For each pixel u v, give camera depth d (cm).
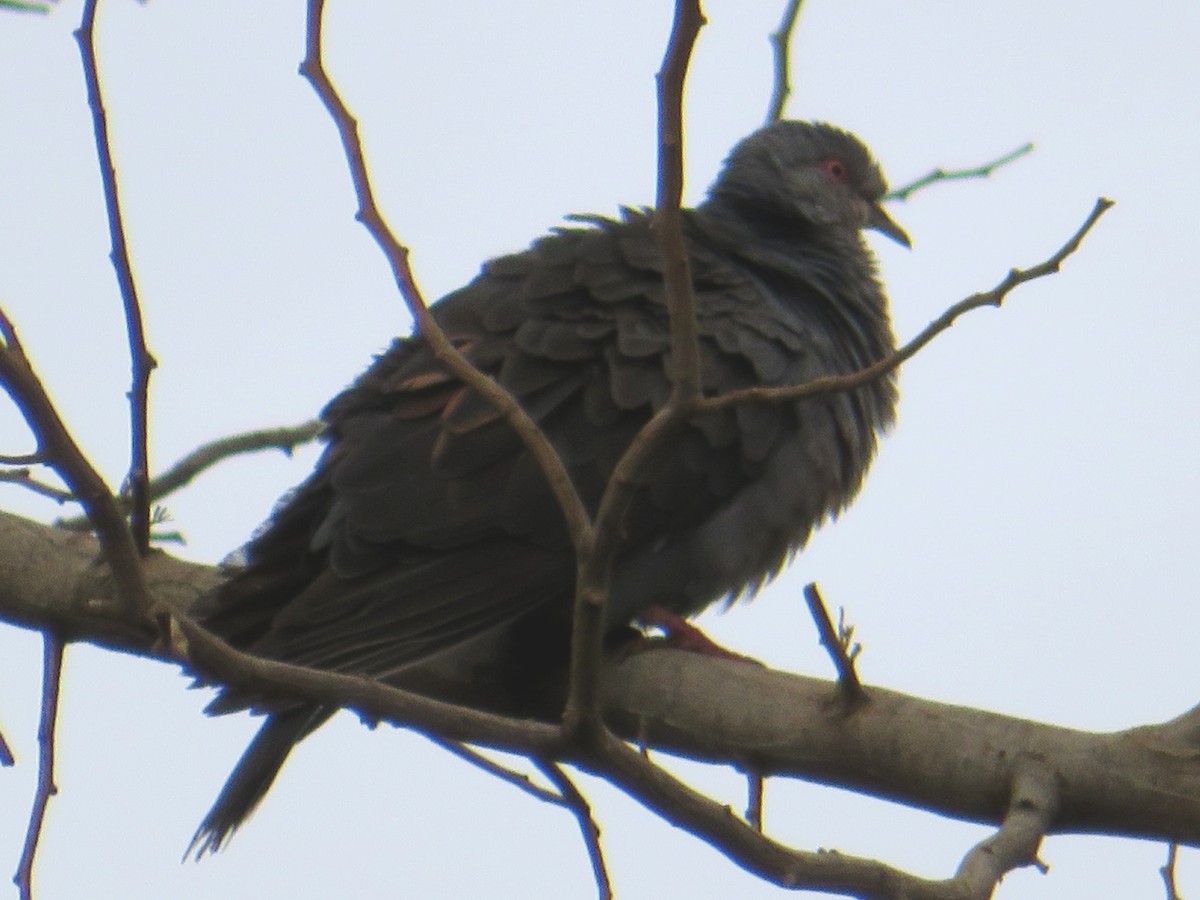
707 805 654
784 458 1055
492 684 979
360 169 695
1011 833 719
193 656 660
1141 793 760
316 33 698
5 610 945
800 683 839
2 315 652
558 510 974
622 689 871
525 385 1011
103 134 716
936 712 798
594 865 693
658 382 1019
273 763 907
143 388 786
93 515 671
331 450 1016
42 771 788
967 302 690
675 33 642
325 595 920
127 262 743
